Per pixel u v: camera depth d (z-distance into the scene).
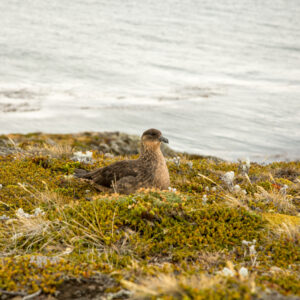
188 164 15.04
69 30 111.31
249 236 8.03
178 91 47.56
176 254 7.18
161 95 44.97
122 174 11.30
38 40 87.25
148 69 62.03
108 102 40.31
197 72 61.78
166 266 6.37
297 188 12.64
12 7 167.75
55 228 8.30
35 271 6.14
